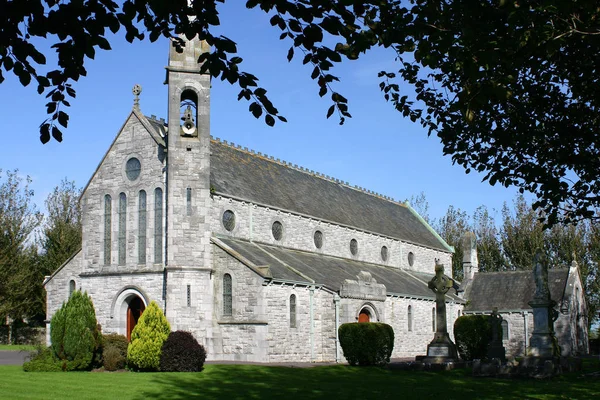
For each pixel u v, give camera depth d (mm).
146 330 28453
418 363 30953
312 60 9914
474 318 41312
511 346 58188
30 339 63188
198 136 37344
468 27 9555
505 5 9734
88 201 41094
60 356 28547
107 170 40656
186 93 38500
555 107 15930
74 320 28734
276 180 49625
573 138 16047
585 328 60031
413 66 16844
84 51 8977
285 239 45406
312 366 32844
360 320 42344
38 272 64188
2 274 55906
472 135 17219
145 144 39344
